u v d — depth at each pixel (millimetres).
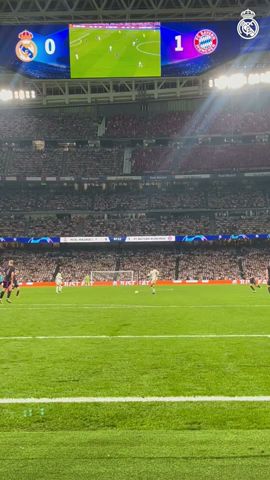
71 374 8922
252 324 16344
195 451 5012
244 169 64562
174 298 30703
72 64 41656
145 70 41594
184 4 50844
